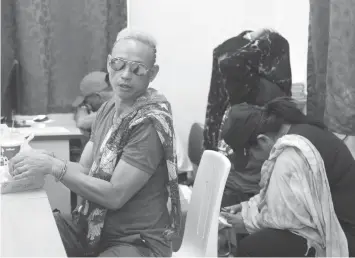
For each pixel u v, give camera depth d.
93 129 1.90
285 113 1.96
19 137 2.11
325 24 2.91
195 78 3.84
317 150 1.85
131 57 1.64
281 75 2.90
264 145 2.00
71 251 1.67
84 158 1.88
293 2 3.71
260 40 2.87
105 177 1.62
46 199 1.58
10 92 3.51
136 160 1.57
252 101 2.87
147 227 1.62
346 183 1.89
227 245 2.61
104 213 1.62
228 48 3.14
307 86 3.06
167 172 1.66
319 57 2.95
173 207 1.65
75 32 3.59
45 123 3.38
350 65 2.67
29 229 1.33
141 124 1.59
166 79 3.80
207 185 1.86
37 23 3.44
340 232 1.81
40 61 3.48
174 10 3.72
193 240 1.91
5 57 3.45
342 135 2.84
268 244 1.86
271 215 1.85
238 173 2.74
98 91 3.37
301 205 1.80
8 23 3.44
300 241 1.84
